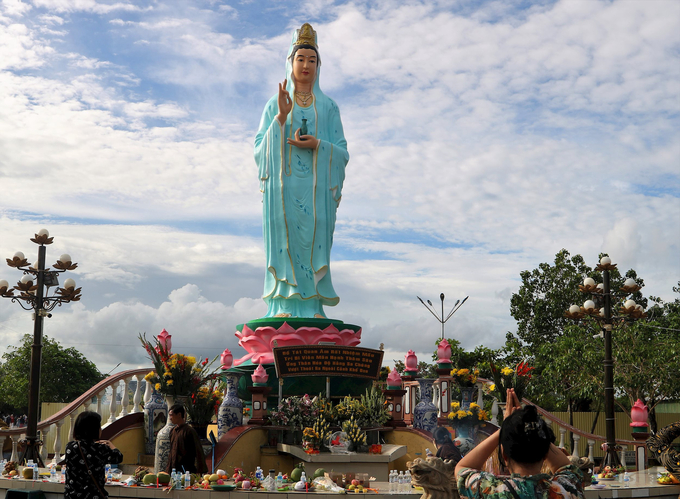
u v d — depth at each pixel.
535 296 53.62
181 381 18.59
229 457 19.41
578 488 5.42
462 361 43.91
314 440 19.72
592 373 38.50
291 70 30.11
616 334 37.88
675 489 15.66
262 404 20.97
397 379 22.98
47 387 62.44
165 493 13.16
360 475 14.73
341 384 24.08
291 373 22.27
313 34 30.42
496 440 5.94
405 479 14.51
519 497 5.26
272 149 28.48
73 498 9.27
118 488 13.39
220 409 21.34
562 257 53.69
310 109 29.70
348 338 26.48
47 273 20.20
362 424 21.55
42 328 19.83
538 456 5.53
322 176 28.33
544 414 23.03
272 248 28.09
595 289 23.31
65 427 22.22
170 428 16.70
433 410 22.52
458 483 5.66
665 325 42.06
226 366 22.94
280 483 14.51
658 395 38.59
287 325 25.66
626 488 14.99
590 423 44.28
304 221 27.94
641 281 53.19
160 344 19.08
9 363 62.47
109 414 23.05
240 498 13.10
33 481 13.95
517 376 22.47
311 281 27.61
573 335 41.16
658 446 15.06
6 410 69.19
